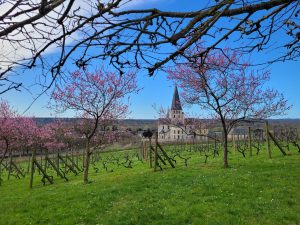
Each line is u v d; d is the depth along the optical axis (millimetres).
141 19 3342
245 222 14625
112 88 31891
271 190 18734
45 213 18781
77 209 18547
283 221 14641
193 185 21172
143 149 52094
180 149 62531
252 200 17375
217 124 39250
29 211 19641
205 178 22766
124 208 17828
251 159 31062
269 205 16500
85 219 16891
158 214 16344
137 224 15484
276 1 3238
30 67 3443
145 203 18391
